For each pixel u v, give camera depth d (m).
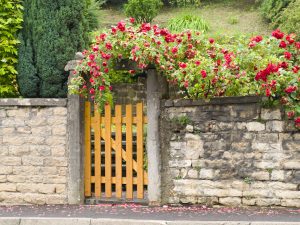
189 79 8.69
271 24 19.16
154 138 9.17
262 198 8.71
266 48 8.84
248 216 7.83
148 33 8.98
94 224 7.68
